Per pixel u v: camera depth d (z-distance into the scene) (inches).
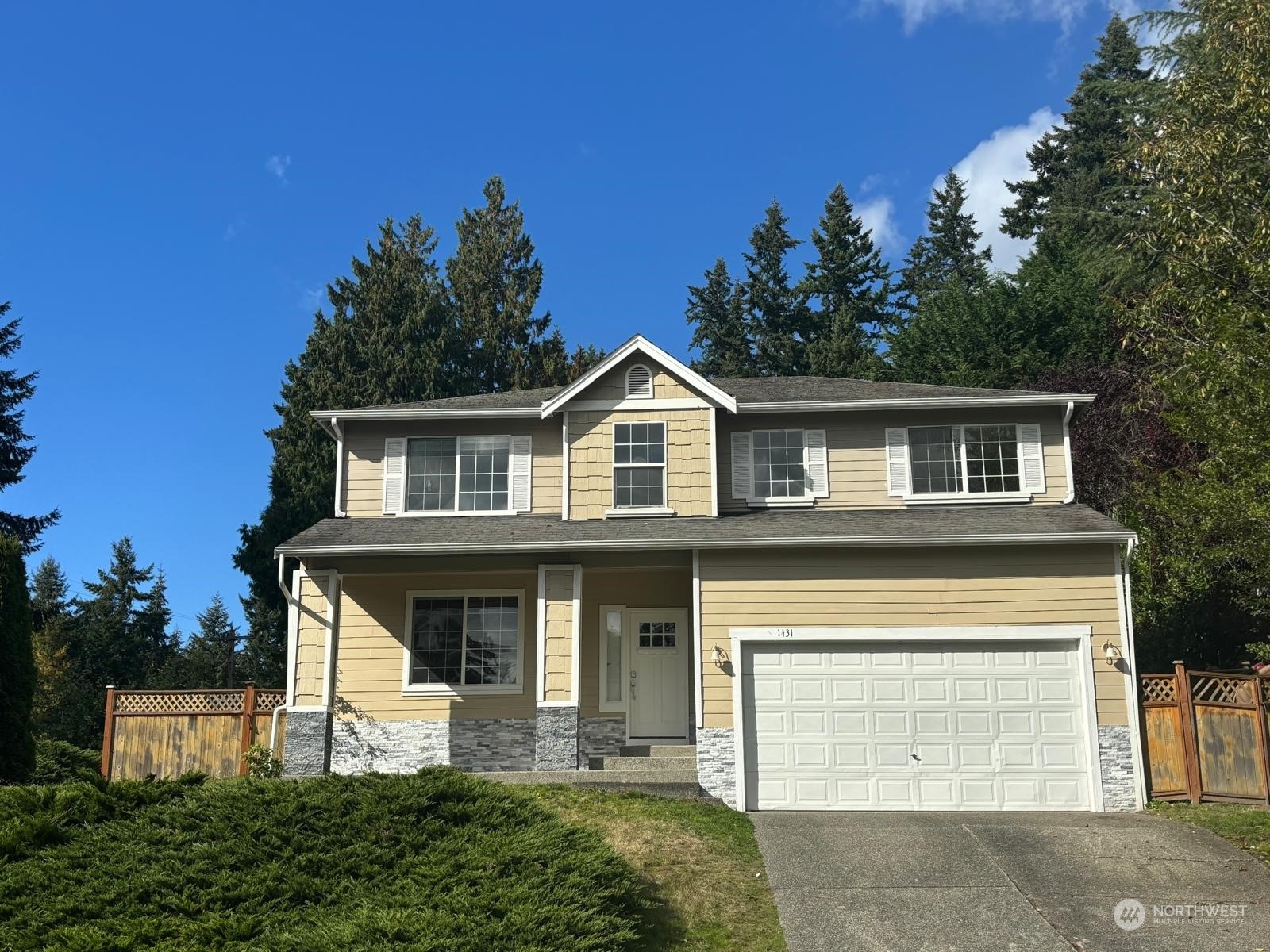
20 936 338.6
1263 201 791.7
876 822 562.6
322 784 443.5
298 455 1403.8
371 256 1637.6
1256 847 497.7
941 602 633.0
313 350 1487.5
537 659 663.8
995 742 611.8
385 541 677.9
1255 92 789.2
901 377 1467.8
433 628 732.7
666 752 679.1
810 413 764.0
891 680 624.1
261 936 341.7
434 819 423.2
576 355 1777.8
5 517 1441.9
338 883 378.6
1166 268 992.2
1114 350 1262.3
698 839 498.0
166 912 359.6
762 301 2015.3
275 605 1435.8
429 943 326.3
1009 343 1343.5
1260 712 598.2
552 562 679.7
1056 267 1456.7
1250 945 386.0
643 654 729.6
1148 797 603.2
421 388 1493.6
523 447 768.9
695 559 647.8
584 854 403.5
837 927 409.1
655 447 737.6
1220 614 802.8
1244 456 636.7
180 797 441.4
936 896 438.6
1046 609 626.8
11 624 574.9
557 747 648.4
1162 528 803.4
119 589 2009.1
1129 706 609.6
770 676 628.7
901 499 745.6
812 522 685.3
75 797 427.8
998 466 749.9
